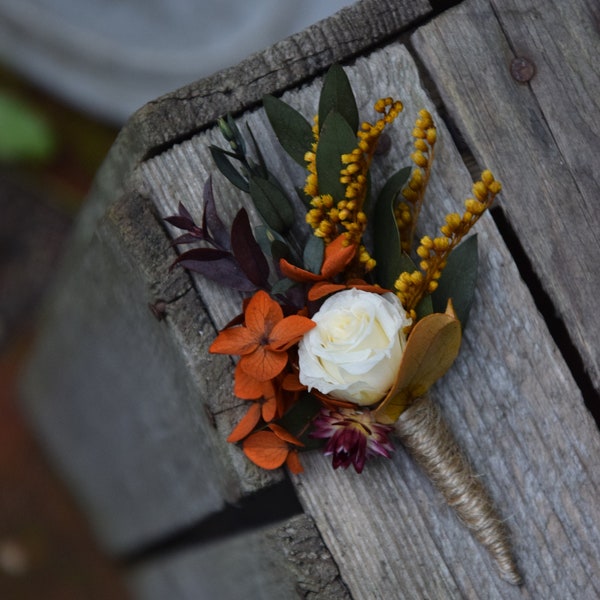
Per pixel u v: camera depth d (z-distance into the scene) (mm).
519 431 446
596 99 453
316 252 427
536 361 446
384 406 415
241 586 559
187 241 431
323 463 444
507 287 447
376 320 409
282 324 411
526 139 452
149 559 759
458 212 448
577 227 450
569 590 444
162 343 481
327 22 450
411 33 458
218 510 547
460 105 452
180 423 530
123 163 462
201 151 447
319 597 445
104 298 553
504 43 455
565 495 445
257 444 433
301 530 443
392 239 427
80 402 715
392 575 442
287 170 448
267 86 447
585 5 456
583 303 448
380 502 442
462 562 442
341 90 426
